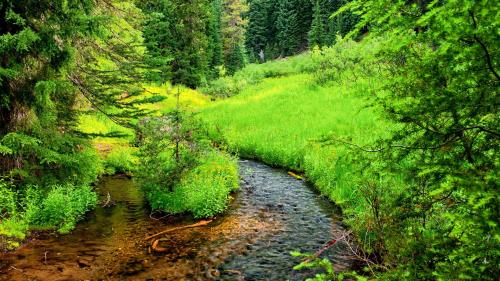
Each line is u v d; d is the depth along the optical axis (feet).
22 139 28.30
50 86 28.58
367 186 20.52
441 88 10.04
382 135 47.09
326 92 94.79
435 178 11.44
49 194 30.66
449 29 8.46
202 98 128.77
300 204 36.37
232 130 73.87
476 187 8.28
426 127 10.49
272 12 338.75
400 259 14.87
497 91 8.93
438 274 9.61
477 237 9.19
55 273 22.59
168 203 34.55
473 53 8.45
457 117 9.82
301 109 82.17
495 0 7.63
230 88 139.64
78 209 32.04
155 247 26.78
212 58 192.13
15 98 31.22
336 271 22.38
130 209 35.53
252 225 31.04
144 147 36.94
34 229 29.01
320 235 28.55
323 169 42.60
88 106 39.37
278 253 25.67
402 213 13.35
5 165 31.45
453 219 9.03
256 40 339.98
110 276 22.47
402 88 11.14
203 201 33.83
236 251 26.09
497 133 9.20
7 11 28.07
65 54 31.32
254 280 22.08
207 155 45.55
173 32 136.56
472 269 9.06
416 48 11.04
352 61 96.84
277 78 155.94
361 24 10.87
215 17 197.98
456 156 10.36
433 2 8.51
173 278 22.33
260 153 58.95
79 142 35.22
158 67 39.83
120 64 39.06
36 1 30.17
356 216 26.48
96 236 28.81
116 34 41.83
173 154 37.19
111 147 59.57
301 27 295.89
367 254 23.57
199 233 29.53
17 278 21.77
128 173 48.88
